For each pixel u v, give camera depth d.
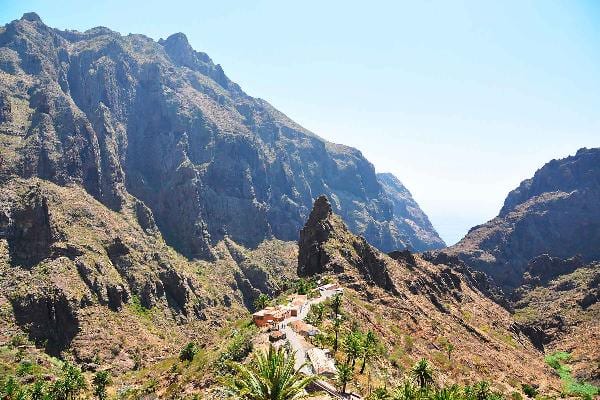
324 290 148.38
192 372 100.12
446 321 185.75
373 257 195.50
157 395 96.56
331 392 70.62
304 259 197.00
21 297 187.38
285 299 142.38
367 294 164.50
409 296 193.38
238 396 39.84
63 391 117.12
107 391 126.19
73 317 195.25
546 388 160.88
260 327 110.50
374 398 72.62
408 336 142.75
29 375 141.50
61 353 181.25
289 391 37.25
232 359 85.88
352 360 92.50
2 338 169.25
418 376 90.62
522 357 193.25
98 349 189.50
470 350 164.12
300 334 98.75
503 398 118.81
